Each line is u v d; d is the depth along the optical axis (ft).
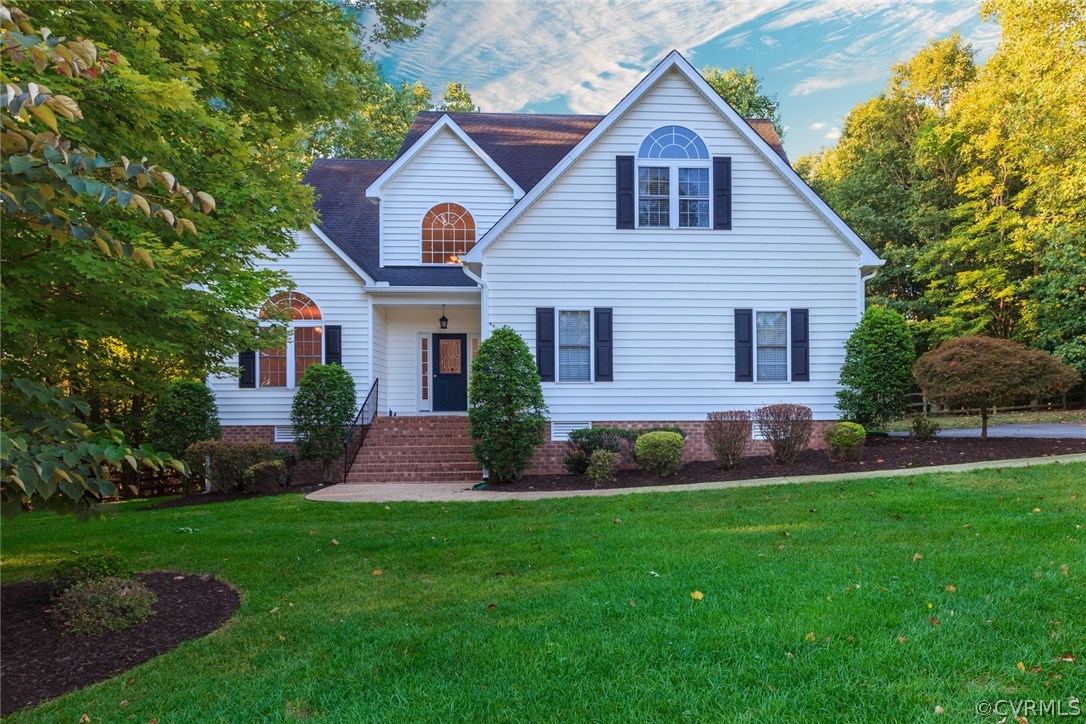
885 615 14.60
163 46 22.86
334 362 50.21
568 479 41.39
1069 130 67.82
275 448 49.11
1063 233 65.87
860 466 38.34
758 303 46.55
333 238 50.34
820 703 11.01
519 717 11.07
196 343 25.22
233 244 24.49
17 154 9.98
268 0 28.45
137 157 20.03
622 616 15.43
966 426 66.85
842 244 46.88
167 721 11.64
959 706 10.69
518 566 20.85
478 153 55.47
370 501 36.06
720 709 11.00
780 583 17.15
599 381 45.80
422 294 51.70
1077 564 17.42
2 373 11.25
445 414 55.31
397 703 11.74
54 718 12.04
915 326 88.17
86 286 19.10
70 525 34.12
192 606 18.98
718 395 46.29
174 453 46.73
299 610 17.57
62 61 9.90
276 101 31.22
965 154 84.79
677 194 46.32
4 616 18.75
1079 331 71.72
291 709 11.83
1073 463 33.06
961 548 19.90
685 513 27.99
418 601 17.78
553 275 45.88
